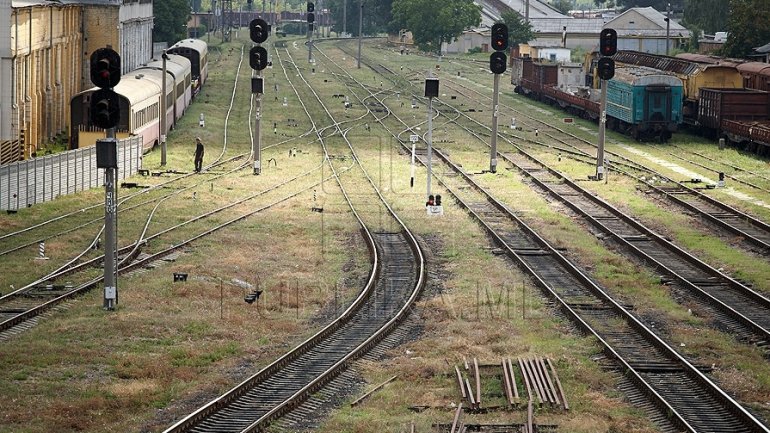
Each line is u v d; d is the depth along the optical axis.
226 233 94.81
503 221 102.81
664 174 133.25
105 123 66.25
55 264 80.88
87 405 49.28
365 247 91.06
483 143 164.00
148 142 147.00
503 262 85.81
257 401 51.06
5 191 101.56
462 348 60.16
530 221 102.94
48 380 53.22
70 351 57.59
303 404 50.88
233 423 48.00
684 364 57.19
